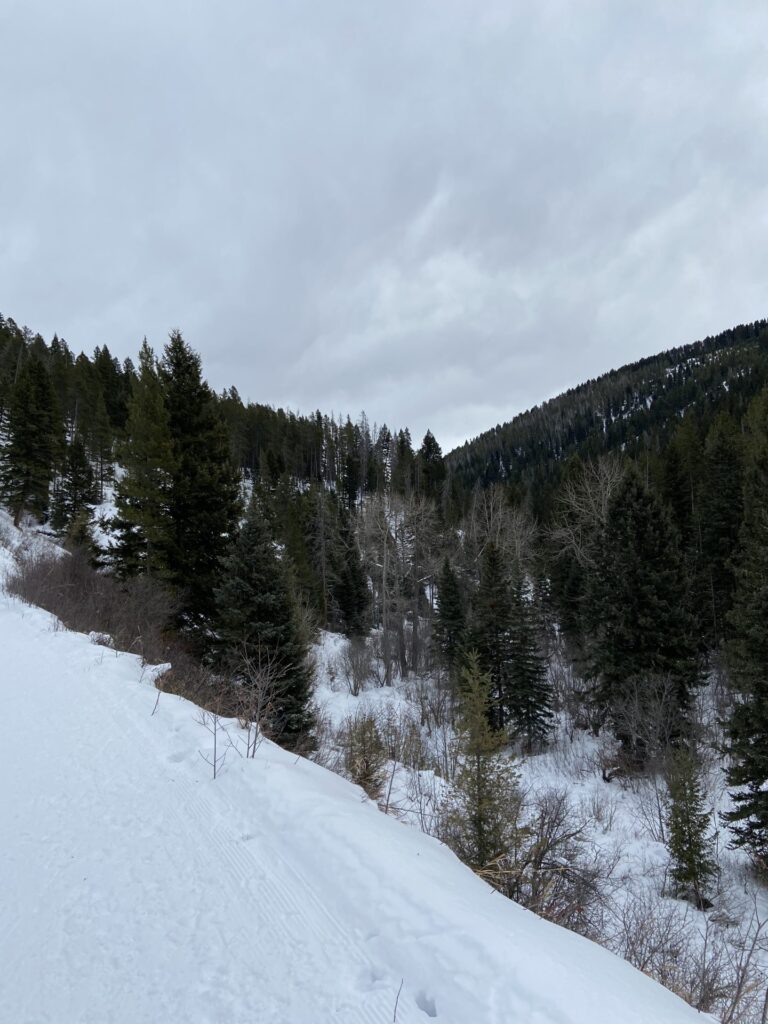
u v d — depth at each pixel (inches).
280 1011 106.4
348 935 127.8
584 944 146.8
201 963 120.0
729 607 1076.5
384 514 1453.0
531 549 1651.1
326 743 580.7
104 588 689.6
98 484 1952.5
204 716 279.9
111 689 333.7
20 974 116.7
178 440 690.8
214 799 198.8
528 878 247.4
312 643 1270.9
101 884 148.9
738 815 557.6
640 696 800.9
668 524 871.7
